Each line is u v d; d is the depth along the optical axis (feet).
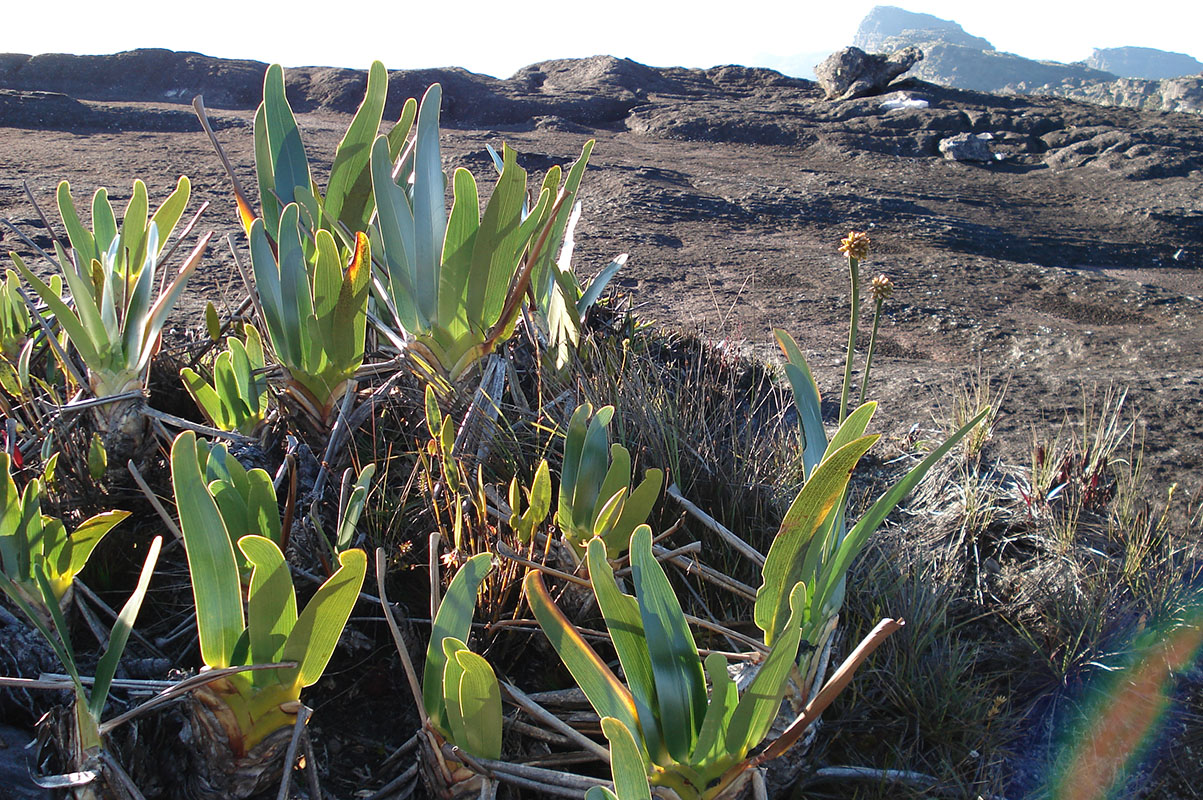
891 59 58.90
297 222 6.37
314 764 4.23
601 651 5.65
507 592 5.55
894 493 4.58
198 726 3.92
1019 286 20.51
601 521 5.29
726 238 24.20
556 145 39.83
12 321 7.55
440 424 6.54
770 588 4.46
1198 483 9.17
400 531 6.20
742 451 7.97
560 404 7.99
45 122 36.22
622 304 12.86
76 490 5.95
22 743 4.12
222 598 3.76
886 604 6.35
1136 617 6.80
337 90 50.88
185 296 12.35
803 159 42.73
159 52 54.08
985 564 7.55
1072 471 8.58
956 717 5.65
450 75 51.88
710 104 53.93
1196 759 5.70
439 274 7.18
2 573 4.26
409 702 5.21
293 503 4.88
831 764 5.39
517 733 4.86
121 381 6.00
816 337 14.97
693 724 4.10
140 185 6.68
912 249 24.64
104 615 5.31
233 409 6.48
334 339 6.47
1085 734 5.90
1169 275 24.91
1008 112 49.06
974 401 10.99
